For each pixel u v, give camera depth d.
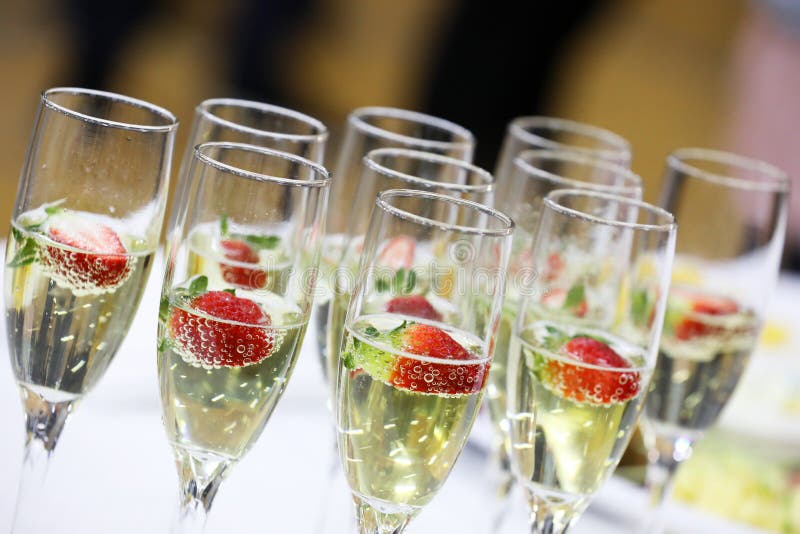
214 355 0.80
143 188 0.83
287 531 0.93
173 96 2.72
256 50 2.82
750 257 0.98
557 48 2.15
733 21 3.82
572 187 0.92
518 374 0.85
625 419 0.84
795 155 3.63
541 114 2.19
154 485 0.94
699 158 1.03
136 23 2.67
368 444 0.80
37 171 0.83
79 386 0.85
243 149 0.82
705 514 1.01
